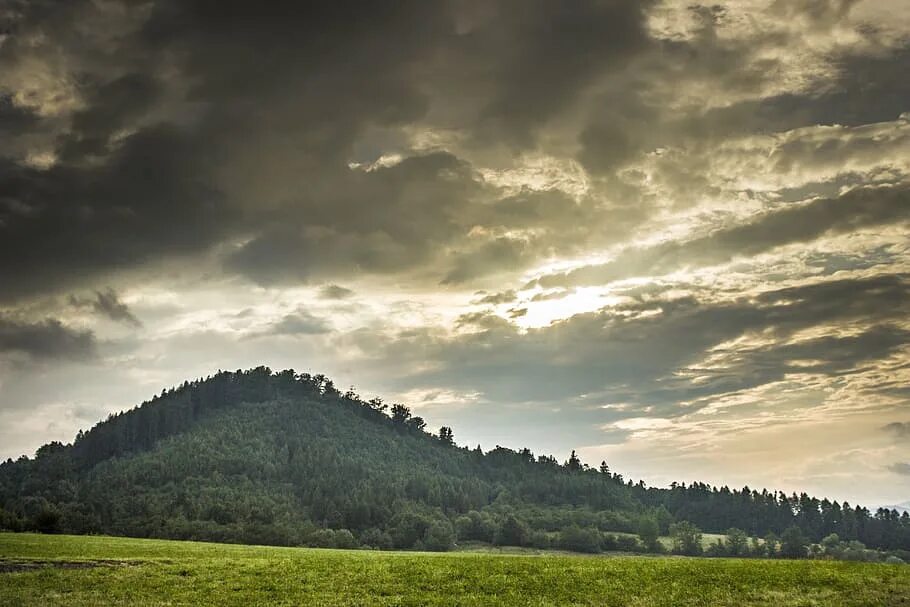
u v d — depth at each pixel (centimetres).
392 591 4197
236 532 19738
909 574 4728
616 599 3991
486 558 5862
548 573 4806
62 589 4225
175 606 3762
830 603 3831
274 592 4147
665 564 5347
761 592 4141
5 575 4703
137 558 5959
